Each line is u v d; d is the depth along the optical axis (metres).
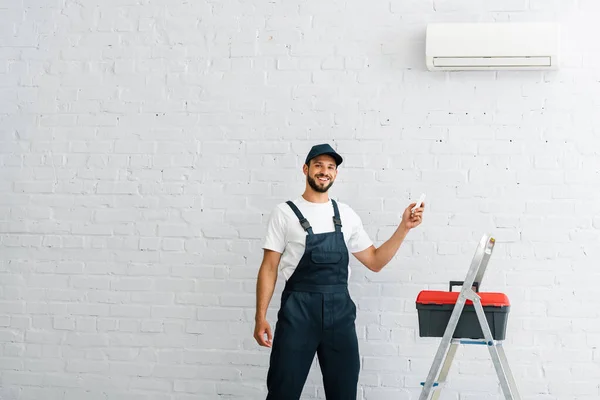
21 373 4.05
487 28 3.74
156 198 4.05
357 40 3.99
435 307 3.26
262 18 4.06
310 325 3.34
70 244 4.08
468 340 3.21
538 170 3.84
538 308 3.79
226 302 3.98
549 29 3.69
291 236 3.43
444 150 3.90
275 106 4.01
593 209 3.79
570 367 3.76
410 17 3.96
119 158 4.09
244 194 4.00
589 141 3.81
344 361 3.37
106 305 4.04
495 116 3.88
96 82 4.14
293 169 3.98
